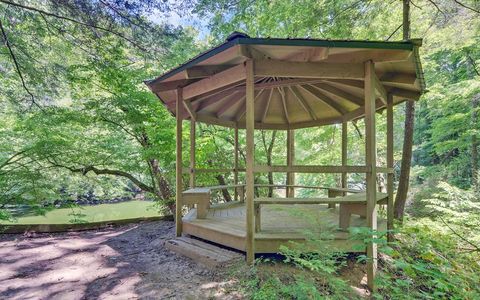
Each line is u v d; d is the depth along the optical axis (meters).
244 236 3.38
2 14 4.99
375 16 6.28
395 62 3.25
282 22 7.87
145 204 13.61
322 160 9.17
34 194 6.07
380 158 9.86
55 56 6.08
